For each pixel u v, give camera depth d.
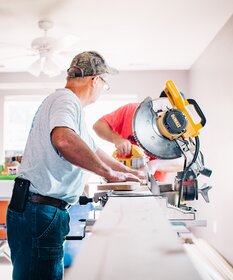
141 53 4.63
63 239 1.45
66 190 1.45
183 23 3.60
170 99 1.51
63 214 1.44
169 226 0.76
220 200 3.79
